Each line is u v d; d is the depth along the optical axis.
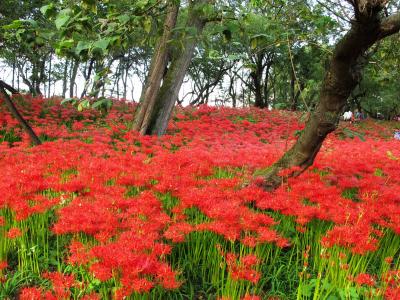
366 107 37.16
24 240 4.28
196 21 9.58
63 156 6.65
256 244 3.88
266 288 4.08
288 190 5.22
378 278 4.24
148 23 4.12
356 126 20.19
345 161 7.63
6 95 7.79
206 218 4.70
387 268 4.12
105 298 3.33
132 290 2.99
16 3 13.94
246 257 3.47
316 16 5.55
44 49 11.32
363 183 5.66
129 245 3.25
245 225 3.85
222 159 6.66
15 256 4.49
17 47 12.83
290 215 4.63
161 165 6.10
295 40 5.51
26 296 3.05
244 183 5.79
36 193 5.17
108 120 13.16
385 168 7.48
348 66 4.70
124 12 4.07
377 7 3.92
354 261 3.96
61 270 4.10
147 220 4.01
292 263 4.49
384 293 3.45
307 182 5.45
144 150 8.16
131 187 5.44
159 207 4.36
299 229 4.29
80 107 3.92
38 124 11.94
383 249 4.73
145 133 10.88
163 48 9.80
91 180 5.13
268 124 14.48
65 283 3.17
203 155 6.79
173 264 4.26
